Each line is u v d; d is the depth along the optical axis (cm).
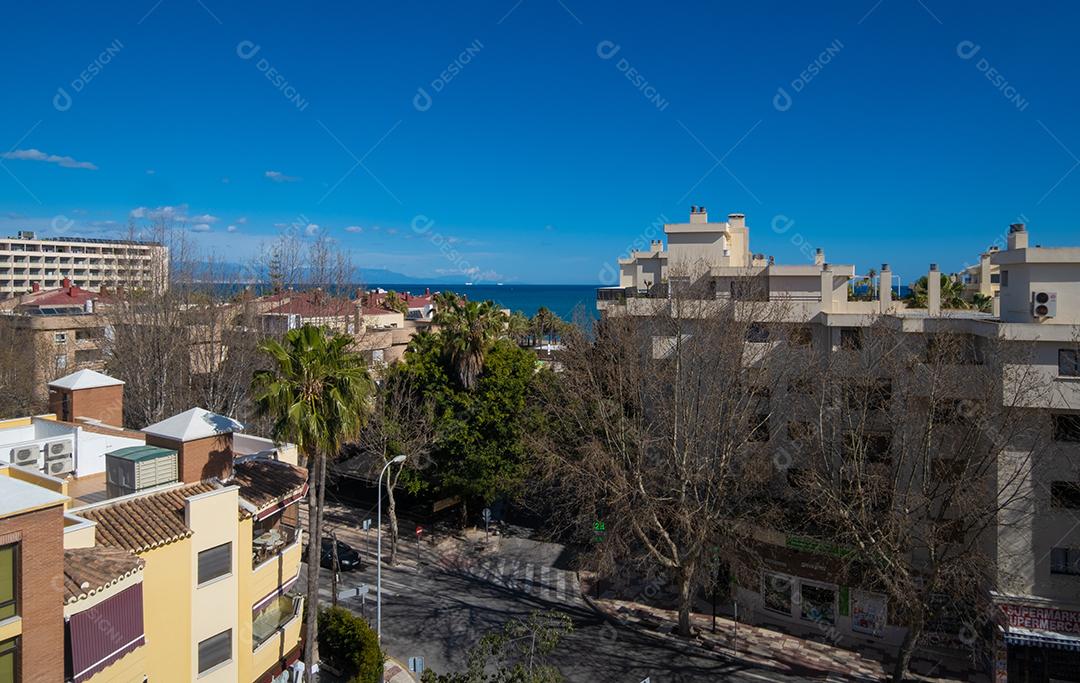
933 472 2906
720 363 3212
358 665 2672
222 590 2169
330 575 3781
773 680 2773
